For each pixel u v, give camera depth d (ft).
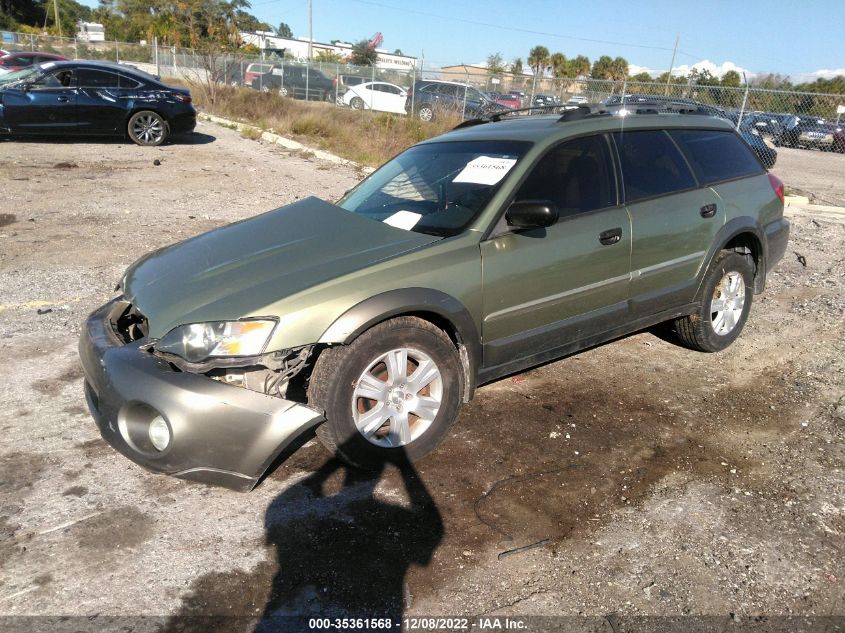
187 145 48.44
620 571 9.00
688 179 14.96
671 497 10.64
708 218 14.93
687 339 16.25
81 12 231.30
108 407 9.98
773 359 16.31
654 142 14.62
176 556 9.06
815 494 10.83
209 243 12.50
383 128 57.36
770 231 16.63
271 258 11.28
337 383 10.15
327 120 61.46
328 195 34.35
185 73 93.81
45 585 8.48
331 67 94.22
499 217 11.85
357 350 10.22
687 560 9.24
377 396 10.68
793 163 62.44
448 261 11.12
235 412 9.42
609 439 12.38
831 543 9.66
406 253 11.02
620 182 13.62
